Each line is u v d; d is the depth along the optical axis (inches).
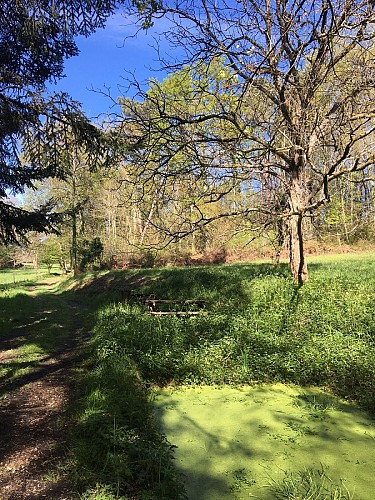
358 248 1081.4
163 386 263.3
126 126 323.3
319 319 349.4
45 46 320.5
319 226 491.5
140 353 289.6
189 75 340.2
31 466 158.2
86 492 135.7
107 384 231.1
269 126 346.6
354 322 334.3
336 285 449.4
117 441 163.2
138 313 430.6
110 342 310.3
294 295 418.6
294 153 374.6
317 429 200.7
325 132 314.2
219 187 385.1
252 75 289.0
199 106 365.1
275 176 430.0
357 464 167.2
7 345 379.6
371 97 298.4
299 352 284.0
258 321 354.6
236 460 172.7
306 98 328.8
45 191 1315.2
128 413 195.9
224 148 346.0
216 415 219.3
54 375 280.7
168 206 391.9
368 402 224.5
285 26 302.7
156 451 161.5
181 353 290.2
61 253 1531.7
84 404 210.5
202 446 185.6
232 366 273.6
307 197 408.2
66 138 316.5
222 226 505.7
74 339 405.1
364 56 290.0
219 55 322.0
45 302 733.9
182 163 342.0
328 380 257.4
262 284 499.2
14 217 402.0
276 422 209.5
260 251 1026.7
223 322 359.9
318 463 168.7
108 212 1213.1
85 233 1360.7
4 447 174.9
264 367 270.2
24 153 346.3
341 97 327.9
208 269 784.3
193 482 156.8
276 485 153.0
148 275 789.2
